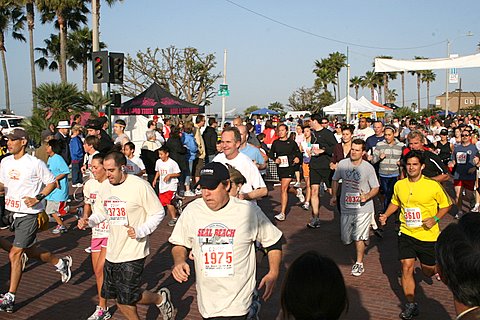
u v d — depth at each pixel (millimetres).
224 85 28734
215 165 3908
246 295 3879
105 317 5805
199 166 16031
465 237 2018
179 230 4066
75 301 6484
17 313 6094
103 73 15789
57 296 6660
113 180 5141
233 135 6160
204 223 3910
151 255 8727
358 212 7297
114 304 6359
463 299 1979
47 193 6438
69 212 11664
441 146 15016
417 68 15398
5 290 6859
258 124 29031
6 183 6359
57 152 10148
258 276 7375
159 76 42219
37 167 6410
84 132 18031
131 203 5121
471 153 11438
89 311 6152
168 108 22703
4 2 43188
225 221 3881
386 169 10266
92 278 7418
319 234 10195
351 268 7848
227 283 3830
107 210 5164
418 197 5637
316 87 73750
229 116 50531
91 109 22609
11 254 6234
